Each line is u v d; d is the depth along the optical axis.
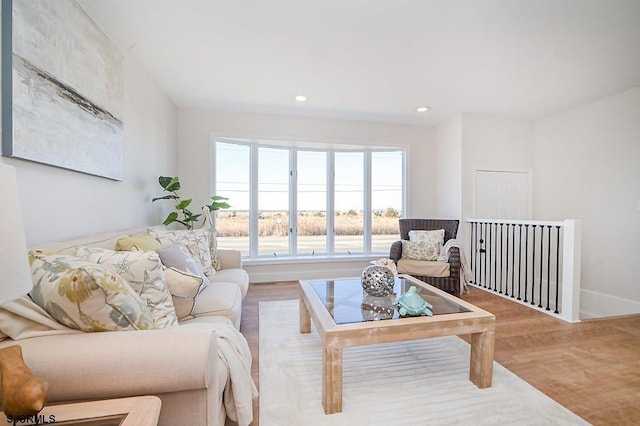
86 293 0.88
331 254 4.27
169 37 2.08
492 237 3.81
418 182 4.31
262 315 2.65
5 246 0.59
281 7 1.77
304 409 1.42
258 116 3.76
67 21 1.50
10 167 0.62
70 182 1.60
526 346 2.06
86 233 1.75
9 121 1.17
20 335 0.85
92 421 0.67
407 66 2.52
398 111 3.69
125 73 2.24
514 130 3.97
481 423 1.33
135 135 2.42
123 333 0.88
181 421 0.86
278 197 4.14
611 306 3.22
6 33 1.15
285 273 3.94
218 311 1.60
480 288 3.59
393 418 1.36
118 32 2.01
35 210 1.35
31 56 1.26
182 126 3.55
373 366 1.81
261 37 2.09
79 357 0.79
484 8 1.77
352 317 1.62
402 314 1.62
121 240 1.61
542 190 3.96
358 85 2.90
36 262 1.00
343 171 4.35
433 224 3.79
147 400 0.74
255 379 1.66
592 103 3.39
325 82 2.84
